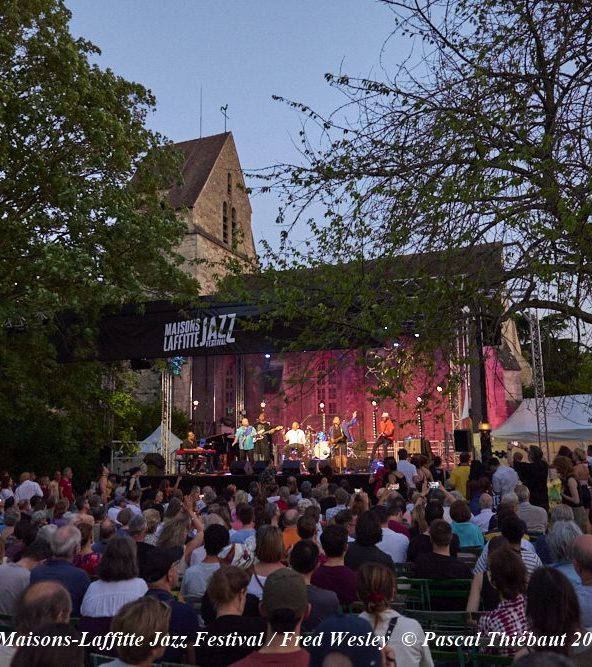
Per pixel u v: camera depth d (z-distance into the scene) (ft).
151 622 10.62
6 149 66.39
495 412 93.45
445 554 21.03
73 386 80.89
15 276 69.46
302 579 11.60
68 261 64.75
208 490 39.88
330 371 34.63
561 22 29.12
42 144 70.79
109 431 90.58
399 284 31.89
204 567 19.43
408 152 31.55
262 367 134.41
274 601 11.21
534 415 84.64
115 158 70.13
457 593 20.12
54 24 71.72
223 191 185.88
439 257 29.96
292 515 25.63
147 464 78.54
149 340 67.31
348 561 20.76
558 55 28.84
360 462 93.30
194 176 181.27
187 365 142.20
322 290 34.17
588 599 13.28
